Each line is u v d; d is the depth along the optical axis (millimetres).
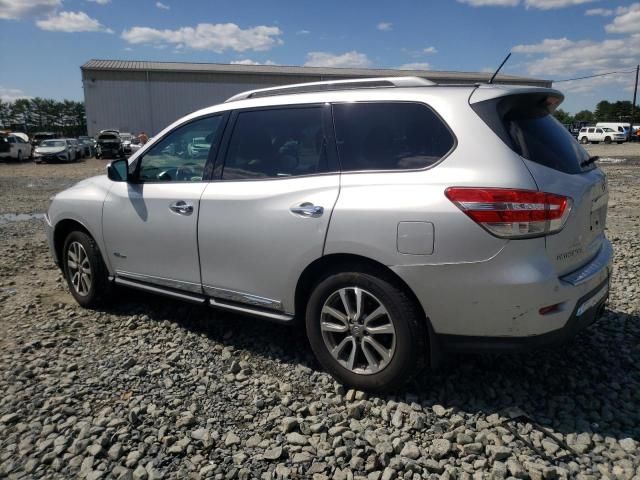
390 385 3145
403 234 2922
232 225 3633
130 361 3719
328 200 3199
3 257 7043
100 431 2902
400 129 3172
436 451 2699
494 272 2771
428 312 2959
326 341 3359
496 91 3039
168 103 50344
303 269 3332
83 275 4832
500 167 2818
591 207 3168
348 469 2609
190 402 3225
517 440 2816
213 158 3895
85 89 48500
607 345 3920
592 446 2762
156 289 4270
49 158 31547
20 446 2795
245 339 4156
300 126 3531
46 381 3479
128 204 4309
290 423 2922
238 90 51812
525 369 3557
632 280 5473
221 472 2594
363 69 62594
